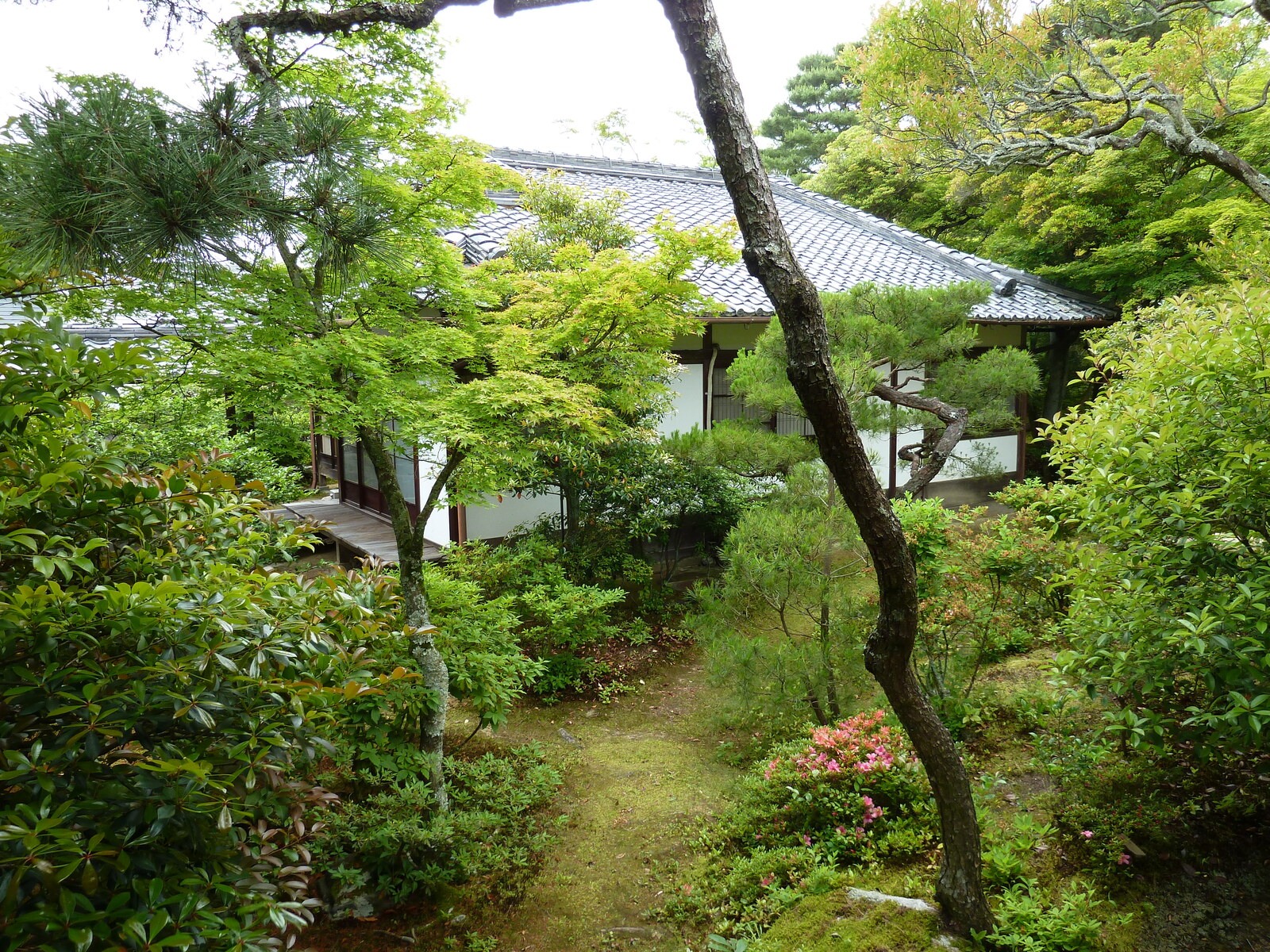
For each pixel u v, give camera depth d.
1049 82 6.95
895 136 8.58
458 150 4.03
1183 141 6.17
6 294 2.92
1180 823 3.37
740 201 2.20
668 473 7.14
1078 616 3.24
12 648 1.67
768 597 4.57
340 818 3.54
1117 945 2.77
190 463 2.32
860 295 6.07
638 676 6.18
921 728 2.67
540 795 4.32
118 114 1.97
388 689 3.73
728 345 8.70
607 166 11.81
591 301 4.26
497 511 7.68
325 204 2.31
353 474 10.18
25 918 1.48
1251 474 2.68
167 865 1.76
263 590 2.13
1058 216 10.31
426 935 3.43
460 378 5.80
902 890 3.14
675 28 2.15
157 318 3.52
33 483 1.81
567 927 3.44
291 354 3.42
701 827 4.04
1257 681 2.53
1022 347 10.81
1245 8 6.64
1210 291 4.24
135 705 1.74
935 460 6.07
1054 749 3.79
